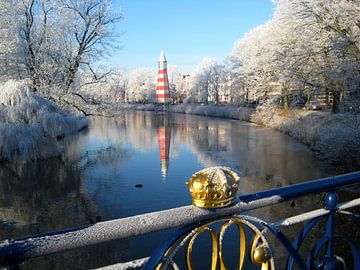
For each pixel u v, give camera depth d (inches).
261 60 965.2
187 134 1036.5
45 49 857.5
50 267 244.1
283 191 52.3
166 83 2935.5
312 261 64.1
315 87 714.8
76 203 398.0
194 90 2714.1
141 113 2440.9
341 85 646.5
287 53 729.6
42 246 33.7
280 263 154.9
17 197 423.2
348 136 514.0
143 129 1237.7
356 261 70.2
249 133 989.2
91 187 459.8
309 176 484.4
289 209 328.2
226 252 223.6
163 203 386.9
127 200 402.9
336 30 599.8
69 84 898.1
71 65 899.4
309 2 625.6
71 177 516.1
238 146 765.9
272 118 1119.0
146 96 3511.3
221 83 2377.0
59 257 257.9
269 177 489.4
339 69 589.6
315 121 803.4
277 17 791.7
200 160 625.6
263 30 1232.2
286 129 943.7
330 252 66.3
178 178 493.4
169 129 1203.9
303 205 336.5
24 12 811.4
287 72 738.2
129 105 3257.9
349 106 592.7
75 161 636.7
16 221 348.5
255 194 49.7
